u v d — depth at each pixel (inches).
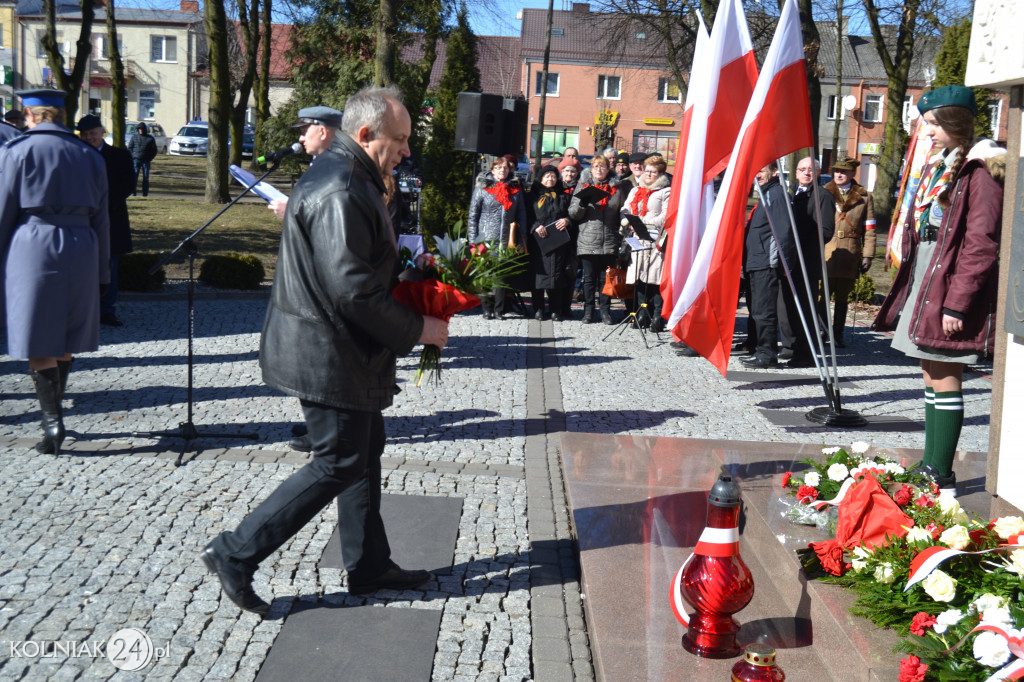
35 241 206.7
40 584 145.3
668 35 972.6
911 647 107.7
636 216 359.9
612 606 141.3
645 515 180.4
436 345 139.3
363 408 133.1
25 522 169.8
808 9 651.5
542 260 432.1
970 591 112.4
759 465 203.5
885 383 330.6
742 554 163.8
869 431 258.8
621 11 979.3
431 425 252.4
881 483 152.3
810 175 352.8
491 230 419.5
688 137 248.2
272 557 158.4
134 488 190.7
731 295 216.1
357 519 144.2
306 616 138.4
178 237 688.4
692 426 259.6
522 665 128.6
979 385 331.0
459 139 388.2
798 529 149.3
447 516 181.5
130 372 301.0
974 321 177.5
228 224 781.3
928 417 192.1
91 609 138.1
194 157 1738.4
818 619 126.2
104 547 159.9
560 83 2148.1
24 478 194.5
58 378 212.7
